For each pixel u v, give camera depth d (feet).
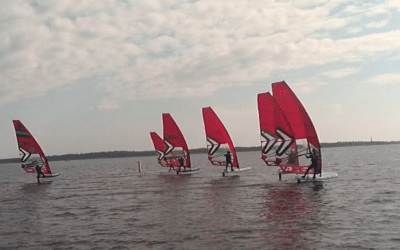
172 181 92.58
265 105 74.33
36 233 38.91
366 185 64.80
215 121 99.71
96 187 89.20
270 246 29.25
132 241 33.09
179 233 34.96
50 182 116.37
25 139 110.22
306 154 72.38
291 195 55.57
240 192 62.64
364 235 31.09
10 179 154.20
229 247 29.58
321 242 29.66
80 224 42.52
